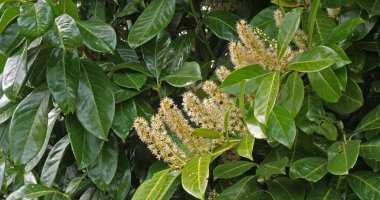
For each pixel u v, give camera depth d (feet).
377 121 3.06
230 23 3.84
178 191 3.98
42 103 3.50
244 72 2.89
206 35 4.40
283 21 2.90
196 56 4.37
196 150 2.95
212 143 2.98
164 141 2.95
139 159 4.03
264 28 3.55
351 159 2.81
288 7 3.53
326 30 3.22
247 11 4.14
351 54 3.38
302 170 3.00
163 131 2.96
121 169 3.77
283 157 3.23
